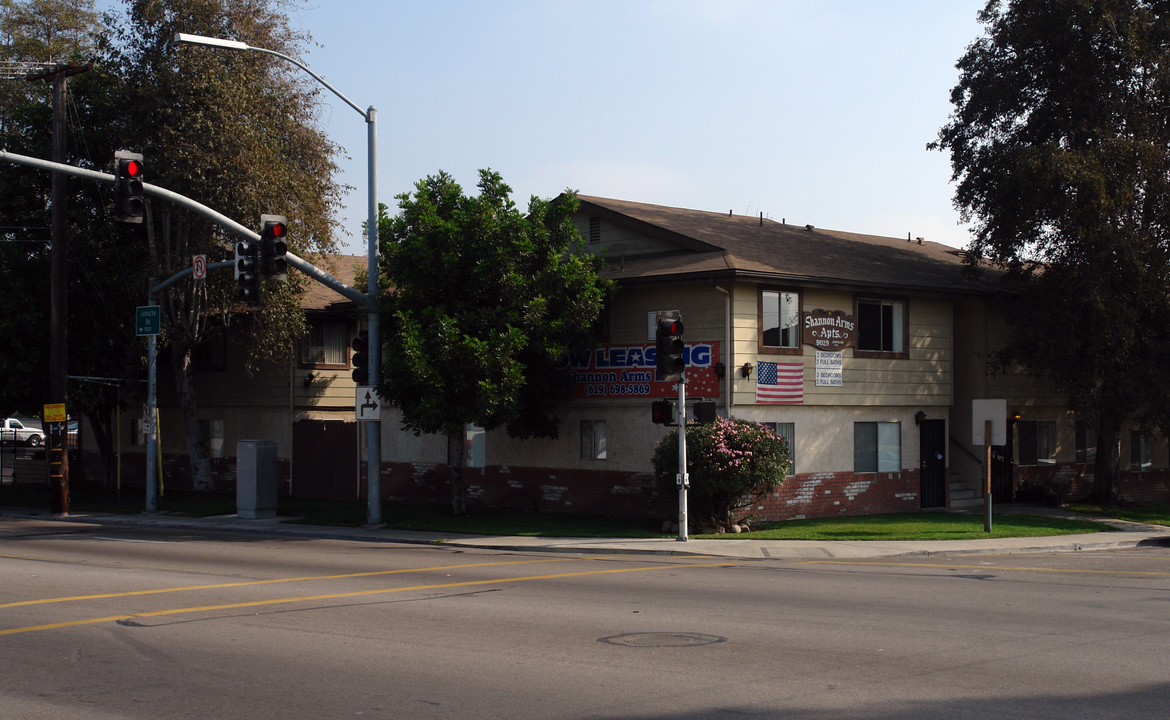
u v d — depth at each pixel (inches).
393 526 941.8
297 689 331.0
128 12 1140.5
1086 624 442.9
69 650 394.6
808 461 987.9
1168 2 1086.4
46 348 1219.2
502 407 899.4
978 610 481.7
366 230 944.9
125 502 1258.6
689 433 867.4
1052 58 1075.9
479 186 949.8
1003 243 1085.8
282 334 1169.4
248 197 1094.4
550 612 477.7
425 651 388.2
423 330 885.8
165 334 1213.7
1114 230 997.8
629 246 1100.5
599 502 1011.9
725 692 320.8
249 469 1029.2
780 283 955.3
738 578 612.4
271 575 623.2
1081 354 1066.1
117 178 660.7
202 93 1093.8
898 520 979.3
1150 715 292.4
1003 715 292.5
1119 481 1250.0
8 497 1341.0
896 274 1083.3
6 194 1213.1
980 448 1168.8
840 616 464.1
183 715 301.7
